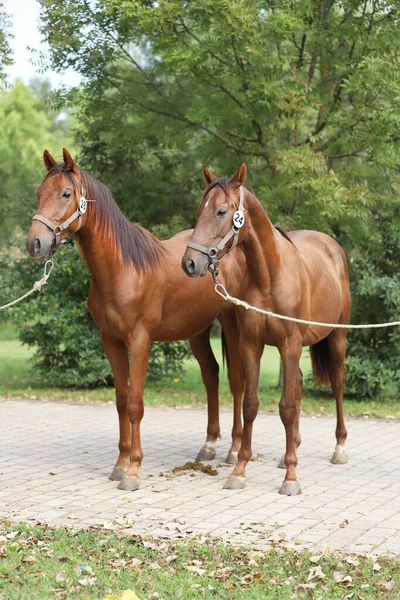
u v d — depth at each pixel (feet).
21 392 39.14
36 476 21.89
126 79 38.88
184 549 15.24
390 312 36.06
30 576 13.82
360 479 21.81
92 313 21.74
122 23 35.88
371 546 15.65
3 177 80.38
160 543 15.67
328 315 22.67
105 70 38.55
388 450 26.02
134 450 20.95
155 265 21.50
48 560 14.61
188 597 13.12
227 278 23.50
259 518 17.71
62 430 29.40
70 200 19.74
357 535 16.42
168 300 21.99
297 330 20.42
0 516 17.61
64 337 38.96
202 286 22.66
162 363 41.70
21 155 81.25
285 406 20.33
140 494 19.98
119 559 14.80
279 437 28.09
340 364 24.57
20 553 14.93
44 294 39.88
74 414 33.22
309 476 22.18
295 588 13.44
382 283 35.73
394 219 37.11
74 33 36.76
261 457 24.58
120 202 41.70
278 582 13.80
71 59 37.81
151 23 33.68
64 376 39.91
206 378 24.66
